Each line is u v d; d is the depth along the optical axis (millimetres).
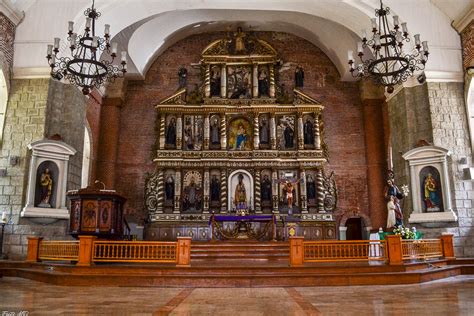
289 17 19266
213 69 20578
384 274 9734
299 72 20797
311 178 19391
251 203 19031
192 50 20922
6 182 13227
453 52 15148
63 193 13508
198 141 19797
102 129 19625
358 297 7676
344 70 20047
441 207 13914
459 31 15188
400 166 15555
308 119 20094
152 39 19203
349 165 19906
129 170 19719
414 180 14445
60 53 14188
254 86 20125
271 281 9516
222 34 20859
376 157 19547
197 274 9789
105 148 19438
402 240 10891
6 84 13750
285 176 19328
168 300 7352
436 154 14008
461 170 14203
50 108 13984
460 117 14688
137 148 19969
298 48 20969
